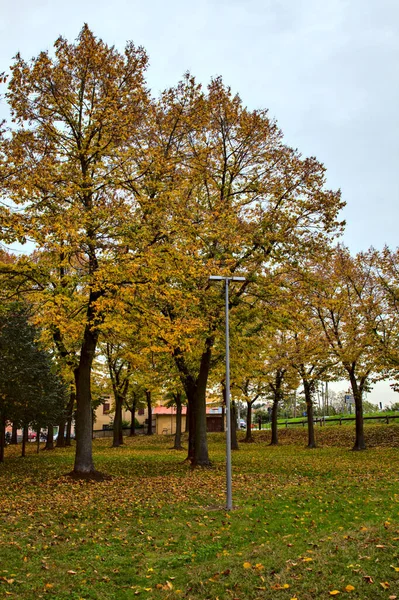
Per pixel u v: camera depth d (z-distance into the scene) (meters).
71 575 7.20
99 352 30.95
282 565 7.00
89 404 16.84
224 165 20.30
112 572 7.32
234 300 18.56
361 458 21.70
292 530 8.88
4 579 6.88
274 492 12.85
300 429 42.28
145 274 14.47
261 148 20.17
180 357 20.86
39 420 26.36
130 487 14.44
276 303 19.02
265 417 77.12
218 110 19.91
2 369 21.09
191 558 7.73
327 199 18.39
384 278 24.61
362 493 12.13
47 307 14.63
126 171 17.11
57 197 15.27
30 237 13.77
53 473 18.38
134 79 16.73
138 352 19.16
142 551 8.22
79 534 9.23
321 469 17.86
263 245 18.44
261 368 31.33
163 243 16.28
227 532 9.05
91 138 16.64
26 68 15.66
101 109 16.14
